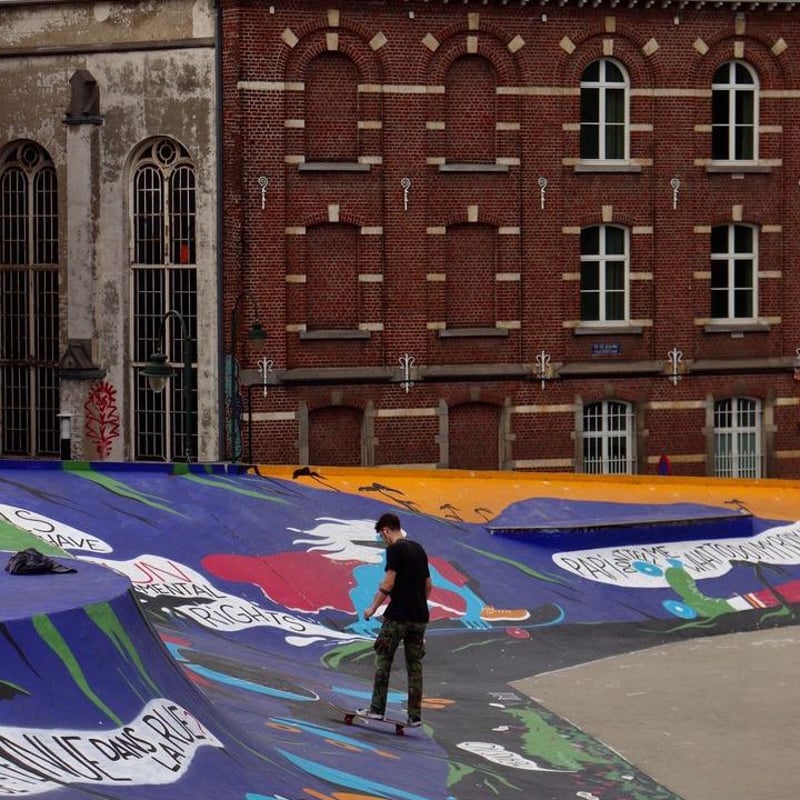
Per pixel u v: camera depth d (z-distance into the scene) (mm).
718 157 53188
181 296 50219
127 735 19172
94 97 50750
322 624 33219
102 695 19250
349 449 50188
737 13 52500
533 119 50938
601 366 51906
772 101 53188
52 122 51469
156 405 50781
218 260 49281
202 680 26047
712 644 34844
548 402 51531
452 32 49969
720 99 53031
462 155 50531
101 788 17891
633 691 29953
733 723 27594
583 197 51562
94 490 37000
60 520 34531
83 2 50719
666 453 52812
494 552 38094
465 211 50531
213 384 49656
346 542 37031
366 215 49750
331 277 49719
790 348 54062
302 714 25219
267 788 20109
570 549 39000
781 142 53438
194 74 49281
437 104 50125
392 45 49469
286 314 49344
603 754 25484
